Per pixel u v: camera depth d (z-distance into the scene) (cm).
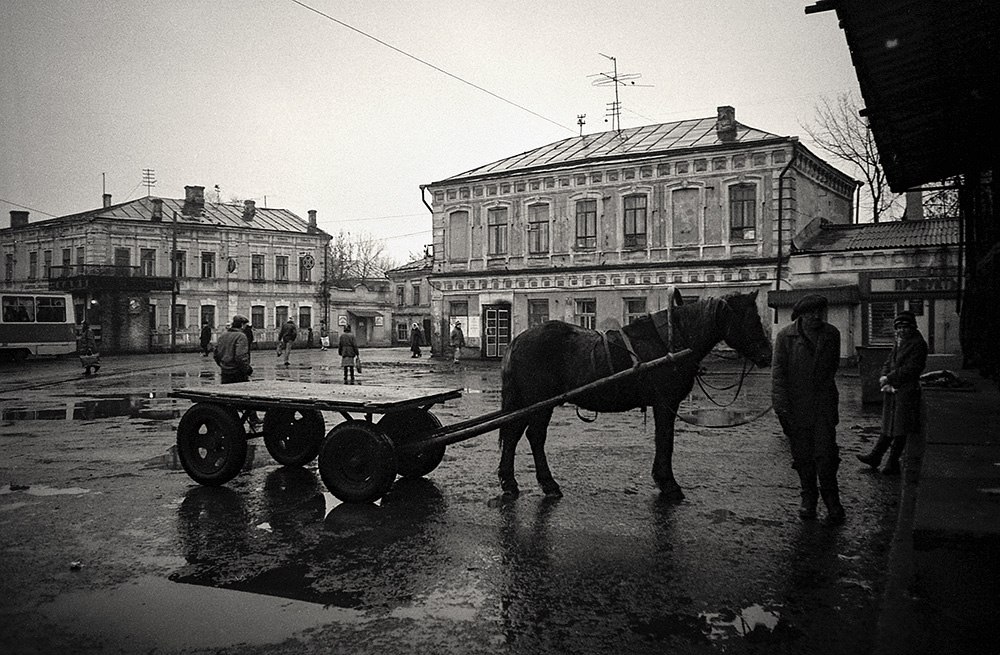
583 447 1047
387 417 797
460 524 642
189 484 818
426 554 561
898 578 443
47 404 1669
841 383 2072
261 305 5525
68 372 2836
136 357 4175
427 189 3700
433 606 459
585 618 438
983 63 660
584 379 737
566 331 769
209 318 5272
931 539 404
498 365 3166
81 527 643
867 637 407
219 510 700
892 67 665
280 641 410
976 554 415
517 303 3425
